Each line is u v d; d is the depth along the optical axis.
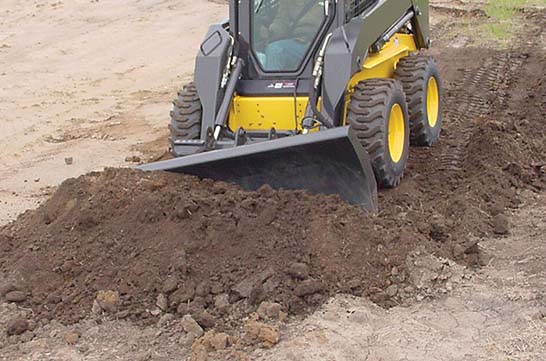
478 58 14.27
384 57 9.77
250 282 7.61
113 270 7.78
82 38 17.42
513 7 17.33
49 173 10.70
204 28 18.17
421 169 9.95
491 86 12.84
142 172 8.45
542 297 7.57
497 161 9.90
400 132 9.36
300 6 9.12
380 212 8.59
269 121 9.09
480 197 9.12
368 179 8.33
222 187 8.30
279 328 7.34
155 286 7.63
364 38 9.07
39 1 20.72
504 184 9.41
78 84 14.44
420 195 9.25
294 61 9.14
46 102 13.50
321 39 9.09
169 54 16.16
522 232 8.56
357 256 7.81
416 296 7.65
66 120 12.64
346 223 7.98
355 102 8.90
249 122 9.12
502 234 8.54
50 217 8.33
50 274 7.86
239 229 7.87
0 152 11.48
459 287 7.73
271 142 8.18
